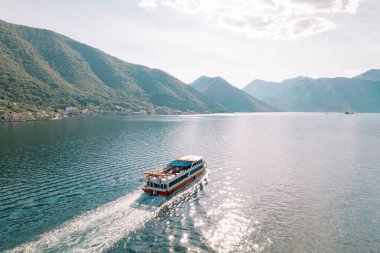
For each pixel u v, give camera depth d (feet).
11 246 127.75
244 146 447.42
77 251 125.29
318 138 561.84
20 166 277.85
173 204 187.01
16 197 192.65
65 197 193.06
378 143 490.08
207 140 510.17
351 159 348.59
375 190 224.53
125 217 162.20
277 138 558.56
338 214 176.96
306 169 293.84
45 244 130.00
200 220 164.04
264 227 157.48
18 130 592.60
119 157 329.31
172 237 142.92
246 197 205.36
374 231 154.81
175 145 436.35
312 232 152.87
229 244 138.51
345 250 135.85
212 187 227.81
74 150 368.48
